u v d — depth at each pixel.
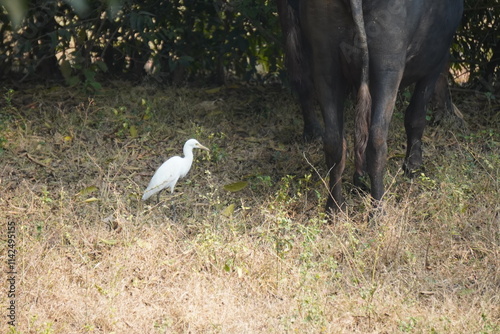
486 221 9.91
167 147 13.00
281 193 10.06
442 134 13.45
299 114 15.08
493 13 15.91
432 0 9.75
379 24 9.16
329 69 9.58
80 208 10.43
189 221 10.11
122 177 11.61
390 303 7.87
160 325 7.38
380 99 9.47
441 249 9.38
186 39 16.56
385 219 9.55
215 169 12.12
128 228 9.40
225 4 15.38
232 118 14.60
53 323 7.40
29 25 14.99
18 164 12.02
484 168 11.21
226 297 7.93
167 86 16.45
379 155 9.59
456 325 7.41
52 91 15.45
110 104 14.84
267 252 8.99
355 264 8.70
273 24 15.70
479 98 15.78
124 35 16.50
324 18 9.21
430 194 10.34
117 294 7.86
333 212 10.09
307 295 7.91
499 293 8.29
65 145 12.79
